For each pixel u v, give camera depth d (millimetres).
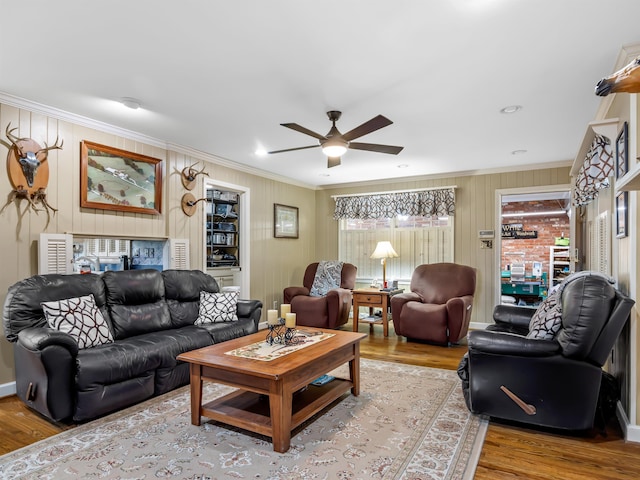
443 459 2150
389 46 2338
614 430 2514
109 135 3893
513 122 3695
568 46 2328
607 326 2252
